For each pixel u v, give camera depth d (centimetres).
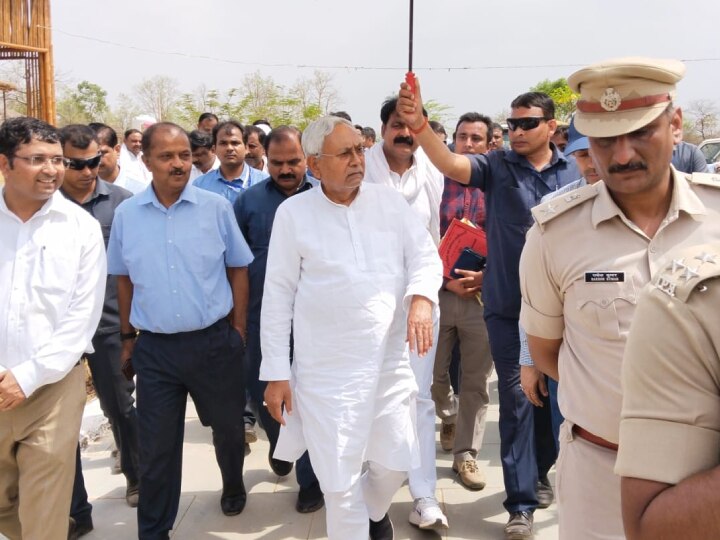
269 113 2128
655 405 114
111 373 377
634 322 120
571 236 195
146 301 328
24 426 276
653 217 189
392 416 284
